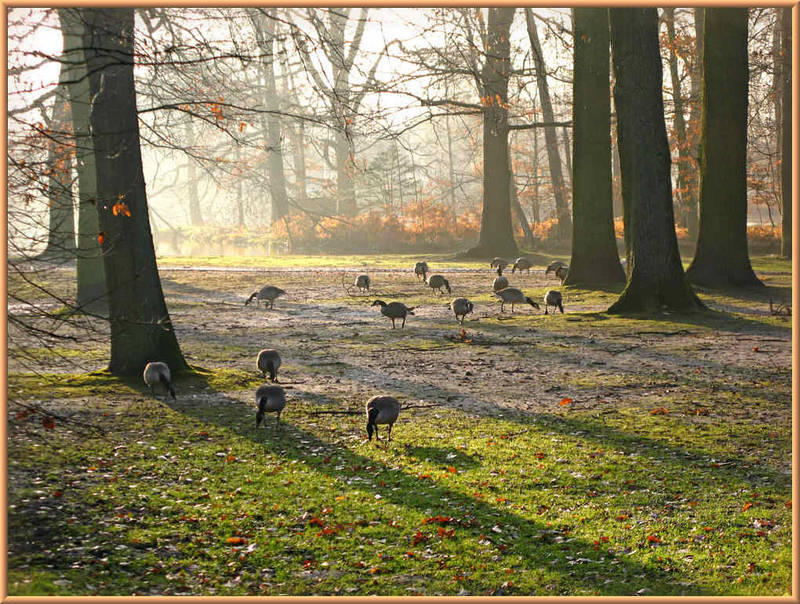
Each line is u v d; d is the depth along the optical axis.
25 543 7.35
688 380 16.02
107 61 14.27
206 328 24.12
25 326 7.82
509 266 47.72
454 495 9.30
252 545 7.79
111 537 7.71
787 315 24.67
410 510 8.81
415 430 12.32
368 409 11.43
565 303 28.88
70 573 6.80
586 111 32.50
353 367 17.83
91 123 15.20
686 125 54.38
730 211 31.78
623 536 8.11
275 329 23.91
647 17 24.53
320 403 14.13
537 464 10.55
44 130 8.56
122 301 15.74
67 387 14.48
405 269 45.34
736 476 9.99
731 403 13.99
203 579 7.00
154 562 7.26
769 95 46.31
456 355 19.30
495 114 34.12
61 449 10.49
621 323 23.77
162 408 13.40
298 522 8.44
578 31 31.48
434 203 75.31
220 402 14.06
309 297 32.06
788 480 9.80
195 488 9.39
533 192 74.88
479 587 6.89
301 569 7.29
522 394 15.02
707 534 8.13
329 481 9.77
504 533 8.20
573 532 8.24
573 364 17.98
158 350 15.96
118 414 12.79
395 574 7.20
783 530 8.18
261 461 10.55
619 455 10.95
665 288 25.58
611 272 33.12
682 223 61.16
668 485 9.68
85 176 26.12
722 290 30.94
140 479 9.60
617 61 26.61
